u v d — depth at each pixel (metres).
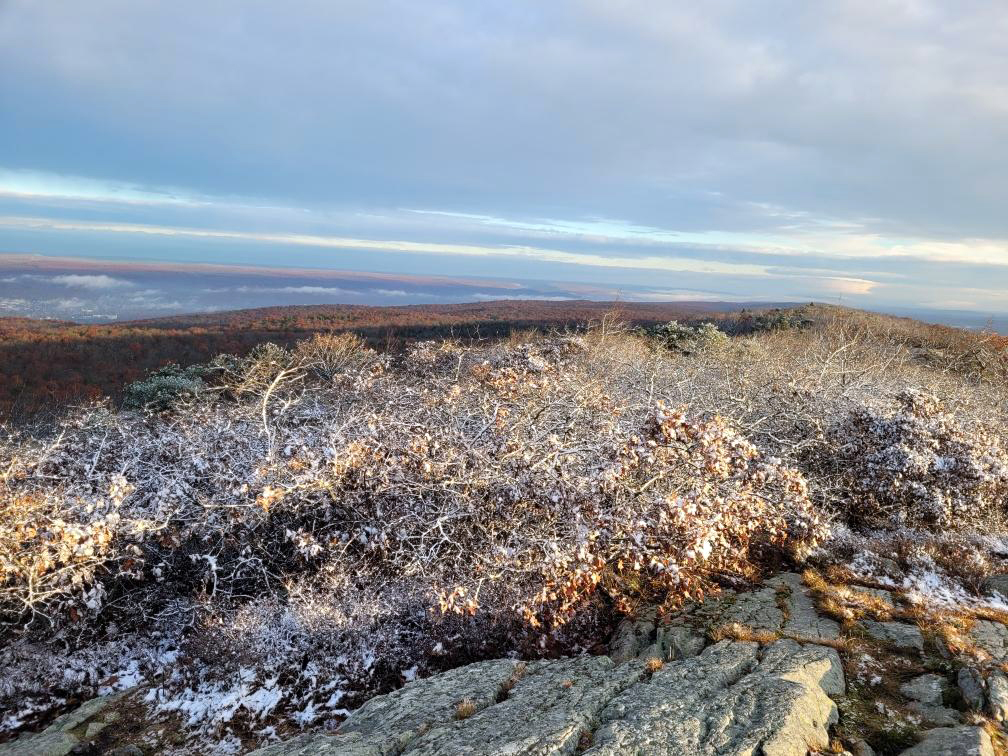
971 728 3.91
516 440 7.12
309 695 5.93
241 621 6.55
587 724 4.23
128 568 6.76
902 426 8.45
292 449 7.50
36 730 5.71
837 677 4.74
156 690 6.12
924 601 6.09
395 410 9.27
